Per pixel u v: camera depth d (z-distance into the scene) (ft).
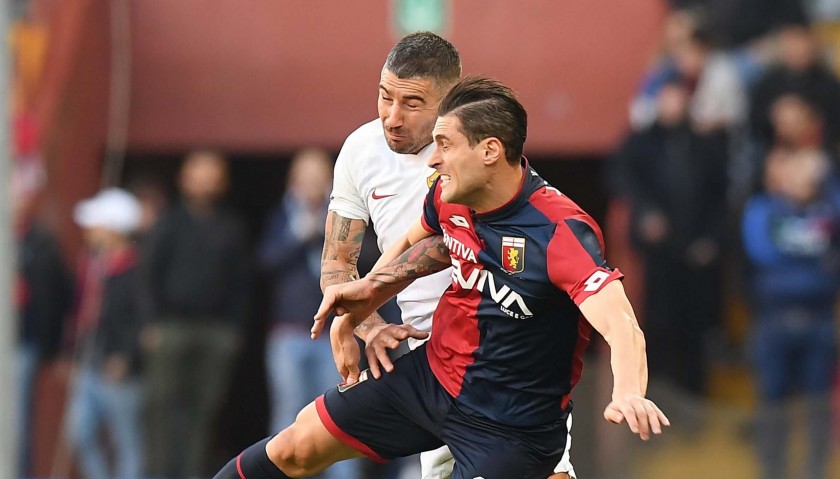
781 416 99.81
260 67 114.52
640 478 97.40
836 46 120.67
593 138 113.60
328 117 114.42
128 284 104.88
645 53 113.39
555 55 113.60
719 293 111.04
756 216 107.14
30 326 104.99
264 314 128.36
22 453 103.91
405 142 50.26
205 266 104.42
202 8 114.42
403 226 52.65
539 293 45.39
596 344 116.57
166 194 116.88
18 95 111.04
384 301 49.90
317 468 51.62
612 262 115.96
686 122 110.42
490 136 44.62
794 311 106.01
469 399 48.24
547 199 45.52
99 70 113.19
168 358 103.96
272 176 126.21
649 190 110.83
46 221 108.17
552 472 49.73
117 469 104.47
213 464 111.04
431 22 113.60
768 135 110.63
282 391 103.19
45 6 113.60
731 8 114.42
